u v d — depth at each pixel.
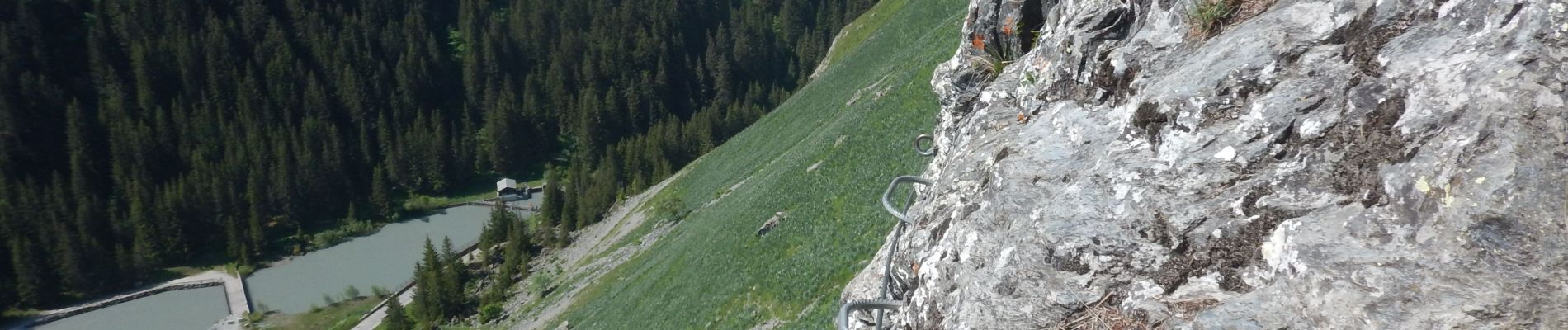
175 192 130.38
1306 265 3.35
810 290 31.23
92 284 115.38
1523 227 2.95
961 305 4.36
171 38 185.25
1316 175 3.64
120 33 183.00
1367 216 3.35
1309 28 4.19
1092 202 4.23
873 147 47.06
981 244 4.57
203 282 117.38
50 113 162.00
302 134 161.25
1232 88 4.15
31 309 111.88
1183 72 4.46
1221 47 4.41
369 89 182.88
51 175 157.00
